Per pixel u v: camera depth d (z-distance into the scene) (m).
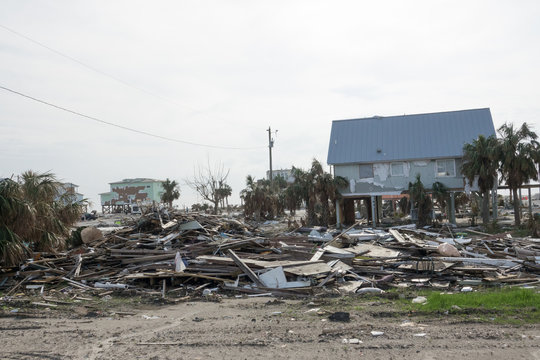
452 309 9.02
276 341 7.20
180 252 16.00
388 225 35.34
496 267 14.66
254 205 45.94
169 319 9.50
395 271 14.42
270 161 48.69
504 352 6.30
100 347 7.18
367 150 35.50
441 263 14.62
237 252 16.52
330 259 15.57
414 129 36.09
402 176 34.28
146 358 6.51
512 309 8.95
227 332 7.96
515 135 29.12
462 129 34.91
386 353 6.41
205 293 12.51
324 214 36.19
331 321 8.62
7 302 11.19
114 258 16.69
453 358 6.12
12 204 13.97
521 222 31.31
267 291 12.34
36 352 6.94
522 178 29.36
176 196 62.78
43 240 16.64
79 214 19.42
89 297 12.36
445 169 33.59
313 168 35.12
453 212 33.28
